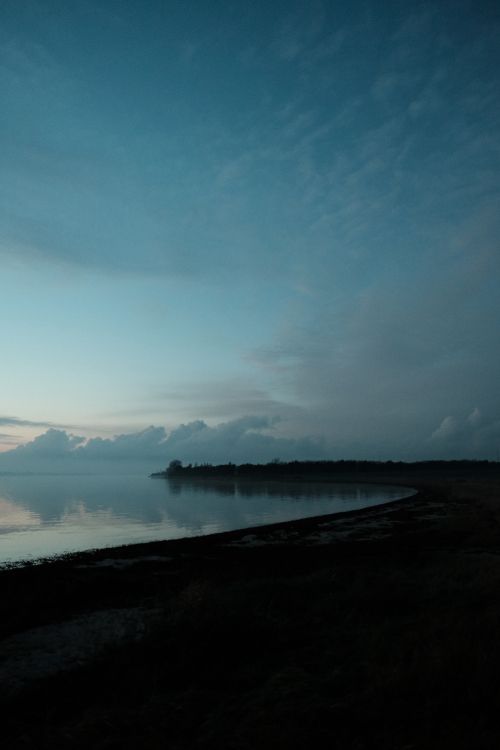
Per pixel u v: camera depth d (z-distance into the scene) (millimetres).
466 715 4992
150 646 7887
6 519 44812
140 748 4859
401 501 54719
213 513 49750
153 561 20031
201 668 7008
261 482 151125
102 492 98000
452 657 6195
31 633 9875
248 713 5430
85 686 6723
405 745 4531
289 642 8125
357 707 5371
